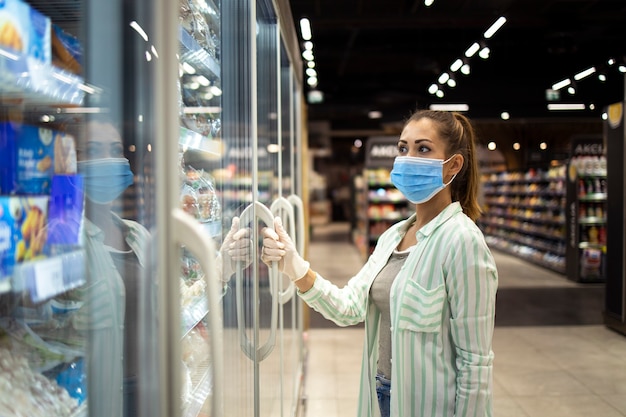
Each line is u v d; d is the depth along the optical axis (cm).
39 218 75
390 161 961
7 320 72
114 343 78
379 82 1114
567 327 591
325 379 434
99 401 78
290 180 340
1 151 71
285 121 307
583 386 408
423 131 159
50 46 77
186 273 110
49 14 77
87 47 77
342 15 695
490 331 143
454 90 1027
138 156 76
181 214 75
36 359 75
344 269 1063
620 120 553
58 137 77
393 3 668
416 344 145
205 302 121
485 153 1606
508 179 1369
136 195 76
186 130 112
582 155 885
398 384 147
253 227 166
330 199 2859
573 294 786
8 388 72
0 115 71
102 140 77
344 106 1129
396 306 149
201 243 73
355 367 464
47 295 77
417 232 155
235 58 153
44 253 76
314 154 2648
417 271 148
